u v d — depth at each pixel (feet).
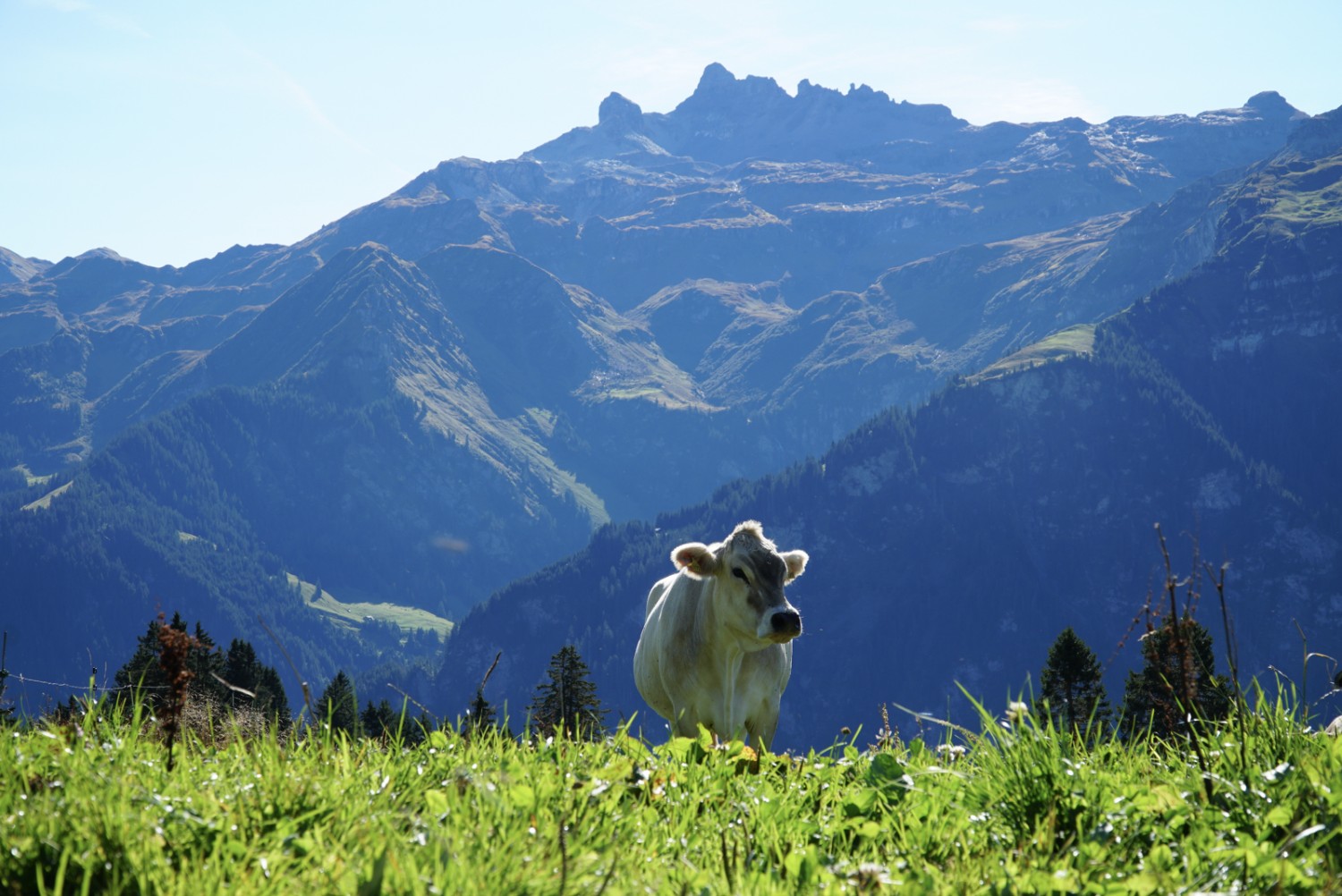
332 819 16.96
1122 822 17.42
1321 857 16.74
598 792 17.65
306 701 17.31
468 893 14.03
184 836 16.22
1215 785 18.08
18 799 16.49
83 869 14.55
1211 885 15.87
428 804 17.30
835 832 17.69
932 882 15.56
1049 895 15.60
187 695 18.22
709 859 16.94
